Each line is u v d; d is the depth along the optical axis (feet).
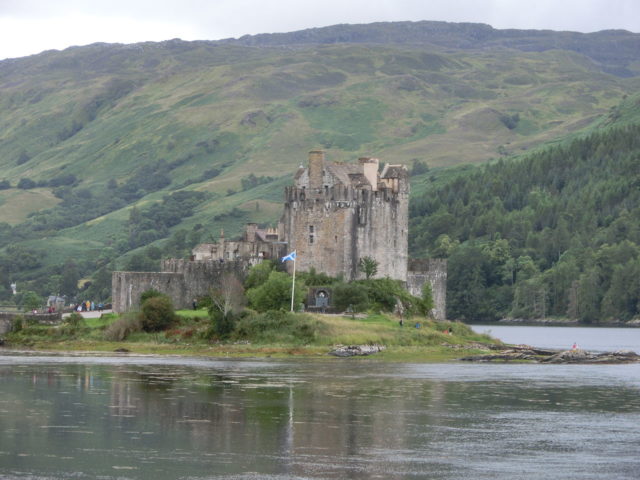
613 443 374.84
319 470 324.19
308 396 470.80
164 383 506.07
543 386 529.86
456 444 368.07
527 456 350.64
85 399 447.83
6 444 351.46
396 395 482.28
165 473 317.22
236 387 495.82
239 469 323.57
